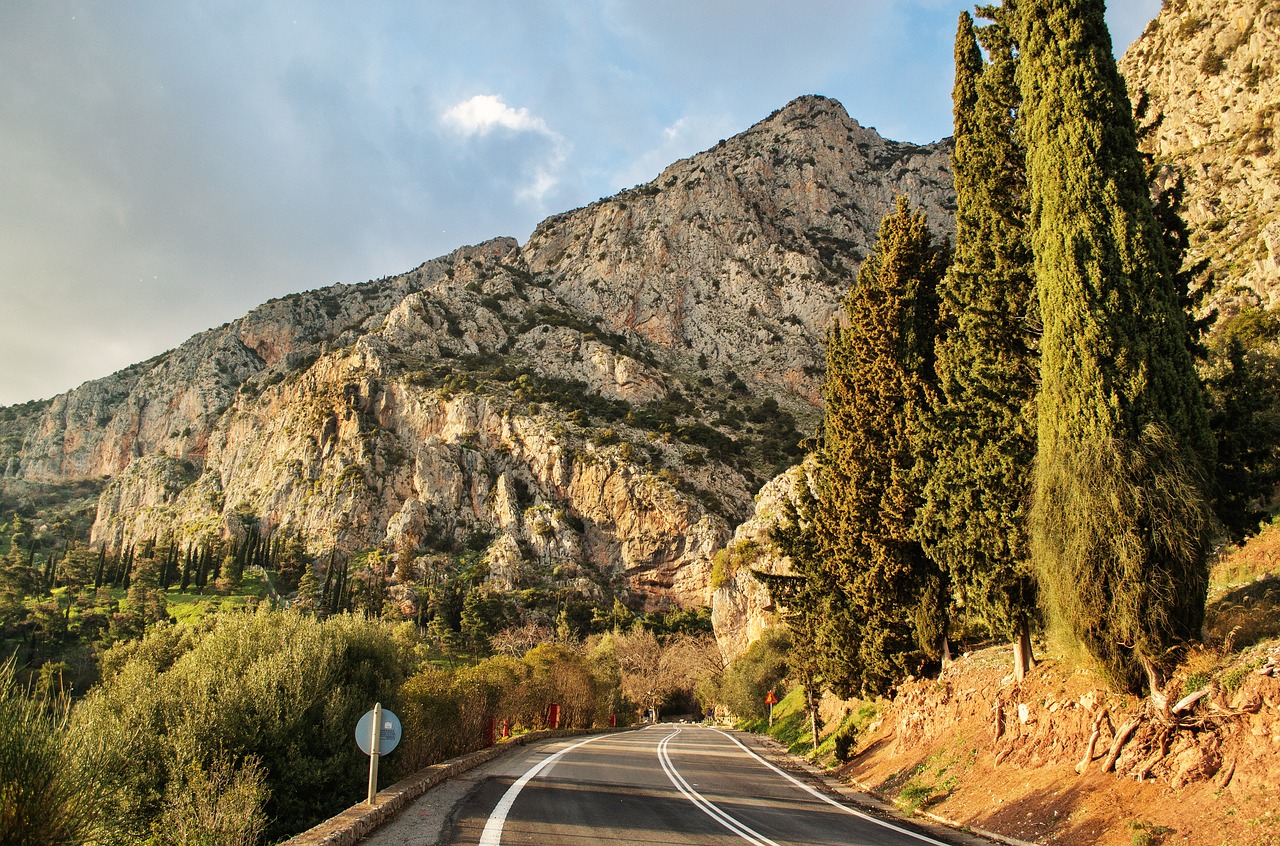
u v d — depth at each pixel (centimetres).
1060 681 1426
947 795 1488
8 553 16325
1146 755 1082
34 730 666
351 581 11312
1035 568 1351
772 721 5334
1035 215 1395
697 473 13300
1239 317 3012
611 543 12688
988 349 1591
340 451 13812
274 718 1778
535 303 19412
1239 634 1158
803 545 2705
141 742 1639
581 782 1741
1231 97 6106
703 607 11838
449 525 12850
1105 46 1348
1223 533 1305
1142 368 1195
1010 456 1492
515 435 13825
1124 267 1241
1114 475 1148
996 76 1659
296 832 1689
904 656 2091
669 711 11438
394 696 2127
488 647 9369
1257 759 917
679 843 1030
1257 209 4997
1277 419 1412
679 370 17250
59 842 668
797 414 15638
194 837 1362
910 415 1988
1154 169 1410
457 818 1146
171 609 10200
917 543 2011
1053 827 1118
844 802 1656
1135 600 1118
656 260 19462
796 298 17688
